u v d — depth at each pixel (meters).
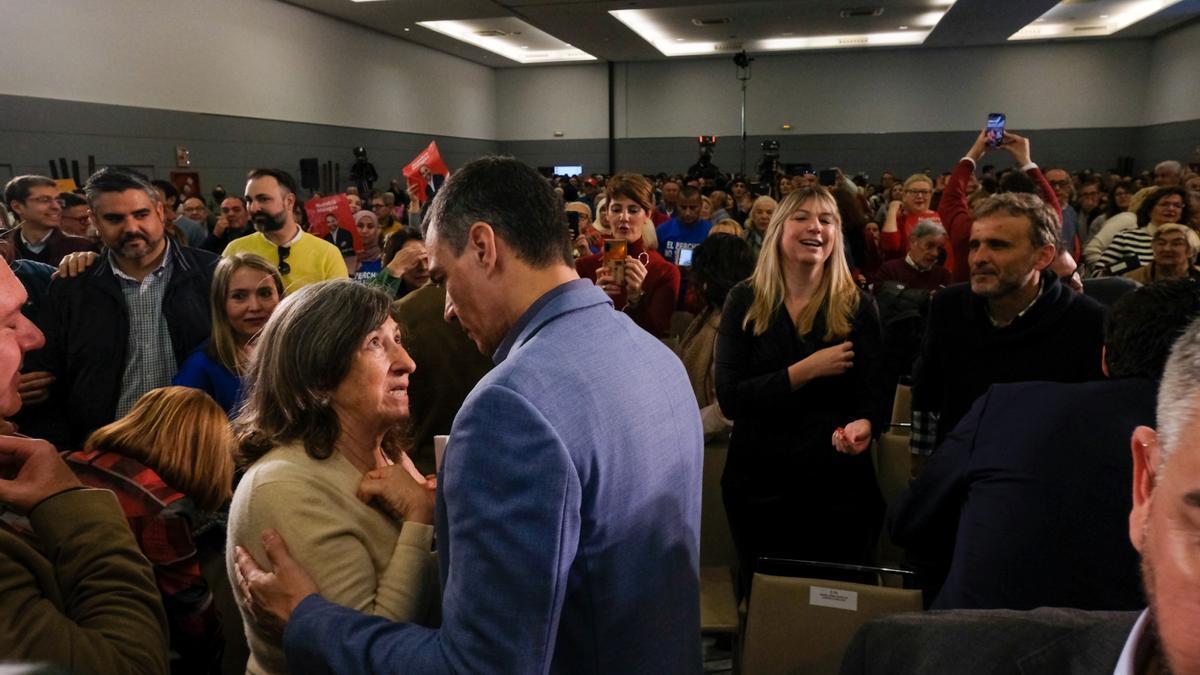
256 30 10.29
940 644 0.66
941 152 16.17
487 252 0.93
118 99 8.18
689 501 1.00
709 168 10.97
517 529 0.77
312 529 0.96
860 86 16.34
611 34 13.11
